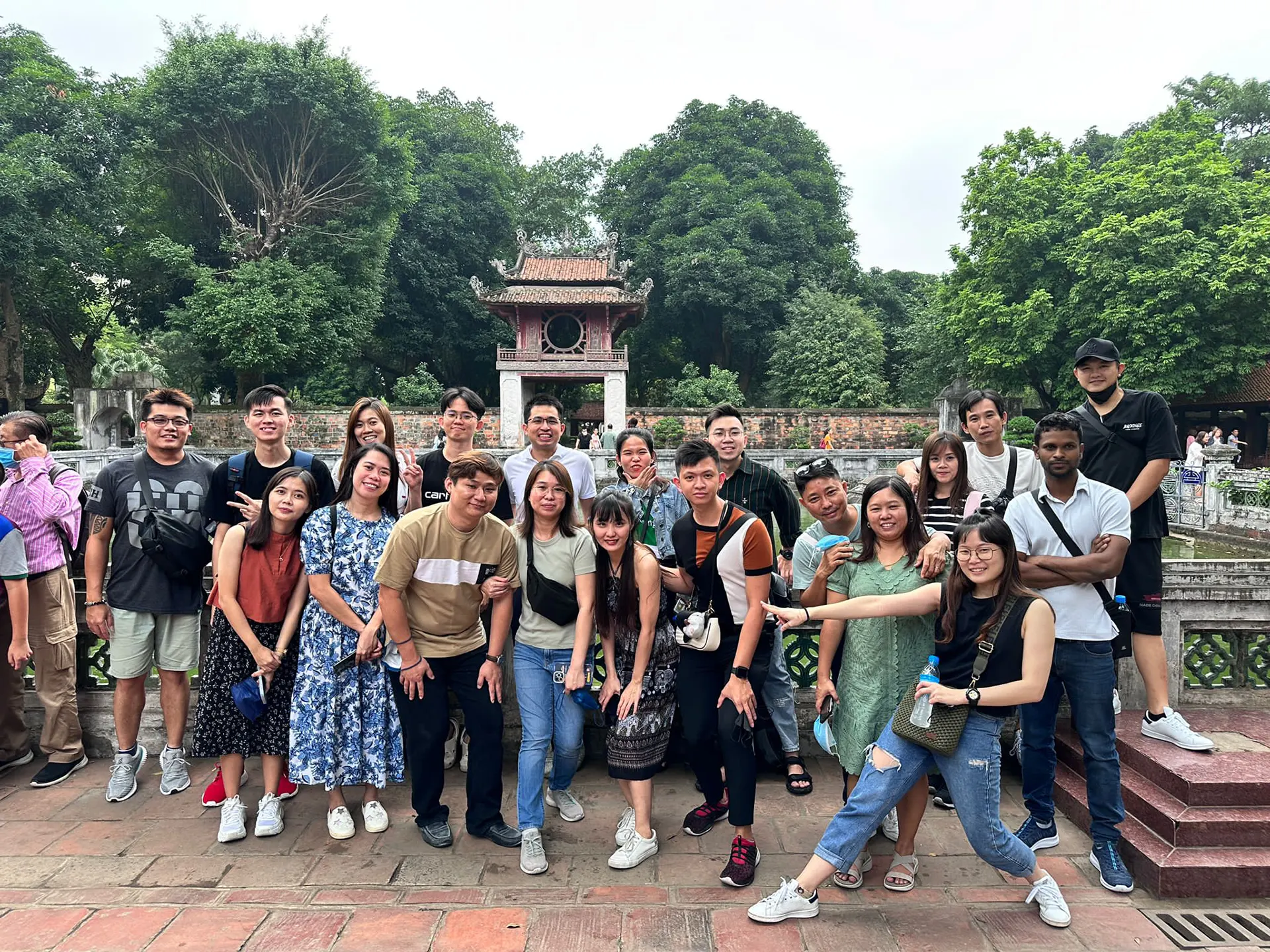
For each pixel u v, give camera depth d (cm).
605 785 401
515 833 337
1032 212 2228
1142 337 2012
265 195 2553
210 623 422
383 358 3472
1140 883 301
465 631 338
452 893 297
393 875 311
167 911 284
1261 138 2727
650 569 318
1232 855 295
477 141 3669
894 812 348
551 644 334
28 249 2034
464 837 343
